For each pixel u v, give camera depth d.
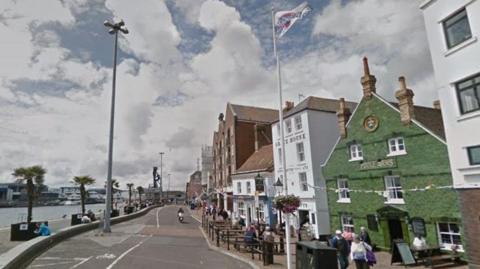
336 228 24.94
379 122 22.00
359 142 23.45
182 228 32.47
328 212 26.70
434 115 22.83
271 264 15.49
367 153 22.70
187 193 121.38
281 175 32.50
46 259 14.48
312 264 10.98
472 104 14.96
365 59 23.58
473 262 14.46
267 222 32.72
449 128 15.88
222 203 53.25
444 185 17.70
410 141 19.81
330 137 29.69
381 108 21.94
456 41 15.83
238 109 49.72
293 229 29.34
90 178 44.00
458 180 15.33
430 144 18.67
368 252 14.27
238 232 23.78
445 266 15.84
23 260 13.55
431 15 17.06
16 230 21.59
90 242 20.03
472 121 14.82
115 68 27.38
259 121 48.69
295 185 30.27
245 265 15.55
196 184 110.44
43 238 17.12
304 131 29.44
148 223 36.28
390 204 20.64
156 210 66.06
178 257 16.42
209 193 62.78
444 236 17.77
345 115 25.28
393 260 16.84
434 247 16.80
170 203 120.62
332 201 25.56
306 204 28.53
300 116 30.20
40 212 88.81
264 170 35.22
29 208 33.97
